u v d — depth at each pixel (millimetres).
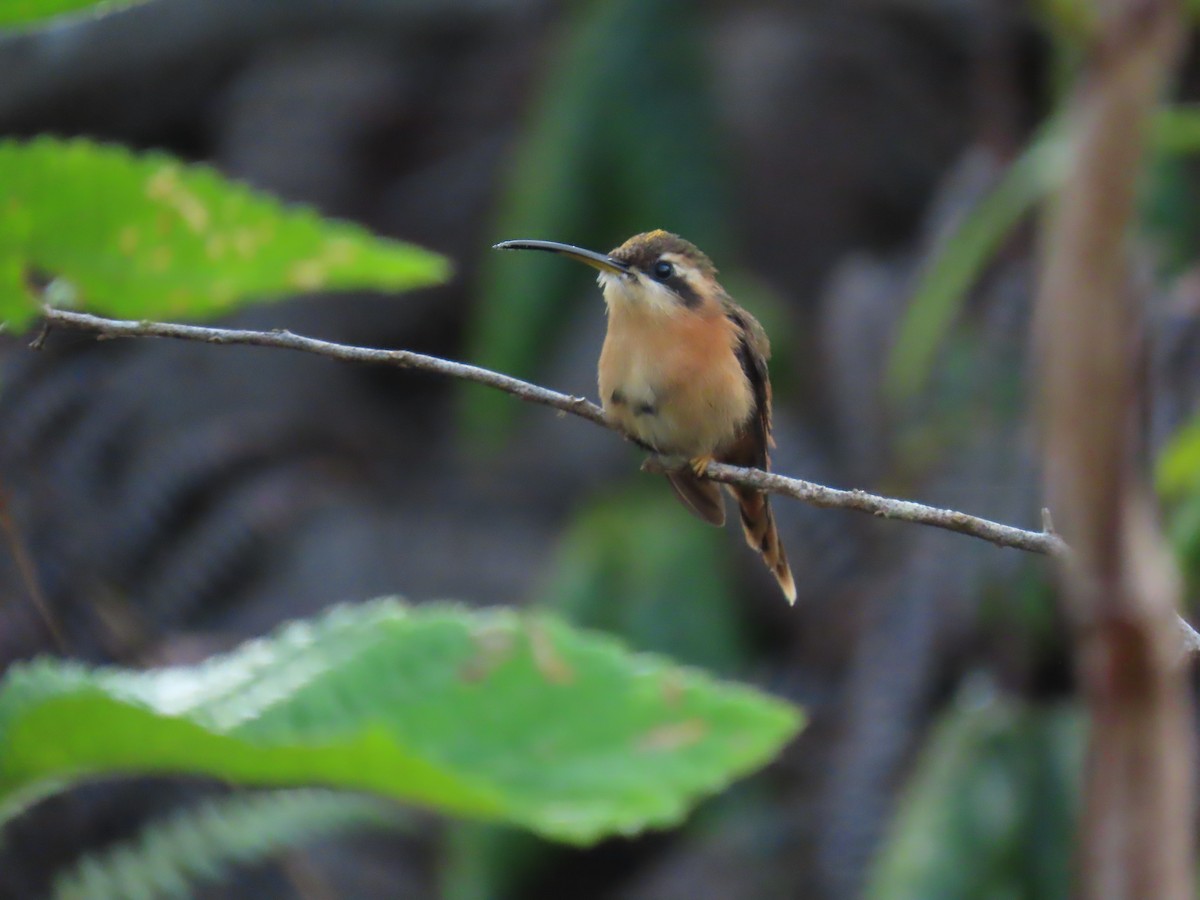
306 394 16516
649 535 11562
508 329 11953
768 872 11180
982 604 9859
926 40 17109
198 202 2135
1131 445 2387
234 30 16938
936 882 7148
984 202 10039
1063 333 2398
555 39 13984
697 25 12008
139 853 4926
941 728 8727
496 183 17016
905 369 8586
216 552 11484
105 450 10281
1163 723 2434
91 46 15797
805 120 16156
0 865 5199
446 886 10570
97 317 3912
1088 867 2465
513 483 16297
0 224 2121
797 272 15305
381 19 17250
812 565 12461
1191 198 9188
